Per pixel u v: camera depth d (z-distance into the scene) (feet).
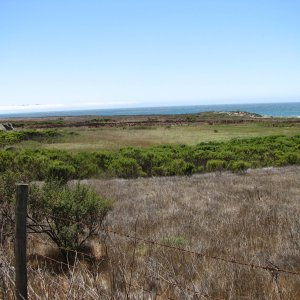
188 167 89.30
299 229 29.81
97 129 262.67
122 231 31.76
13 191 27.63
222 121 346.54
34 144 161.89
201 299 16.10
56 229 27.02
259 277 19.63
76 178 82.17
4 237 23.72
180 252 23.89
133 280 18.26
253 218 35.78
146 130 251.19
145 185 67.31
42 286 15.43
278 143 131.23
